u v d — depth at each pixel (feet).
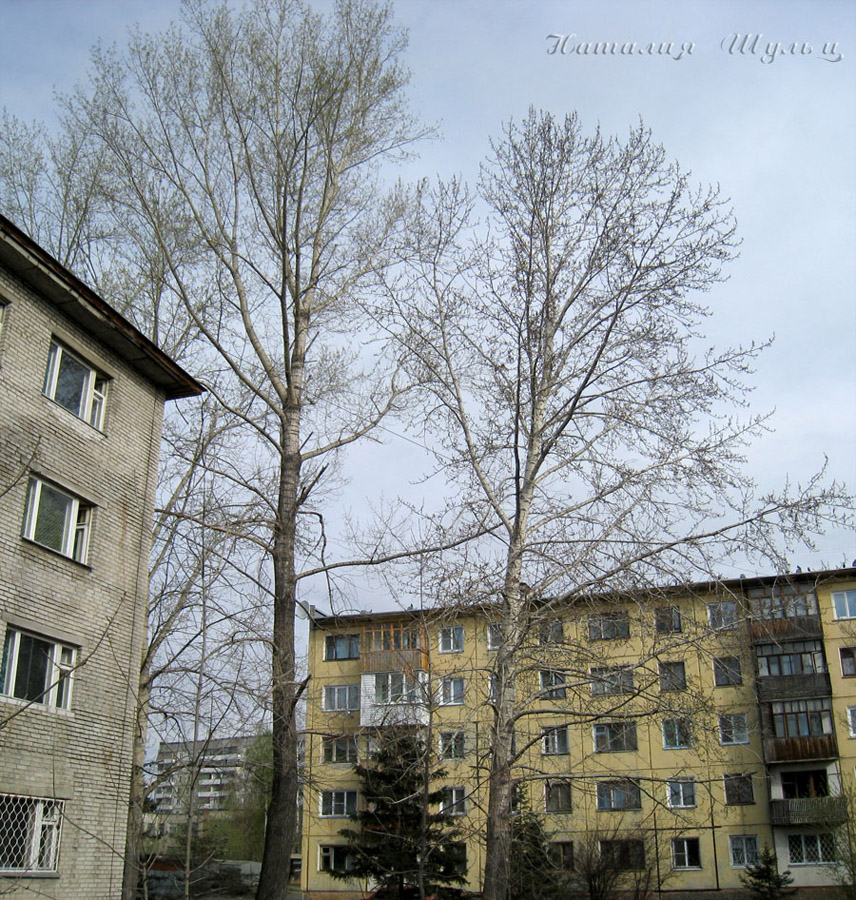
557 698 48.96
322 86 62.59
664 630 46.34
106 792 49.21
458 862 88.43
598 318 51.21
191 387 60.49
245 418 59.36
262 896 48.78
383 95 65.31
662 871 96.89
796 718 111.34
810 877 104.47
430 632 49.29
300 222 61.41
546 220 53.21
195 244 63.46
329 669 119.85
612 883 85.15
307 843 118.21
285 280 60.34
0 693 43.80
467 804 83.41
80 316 52.65
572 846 89.40
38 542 47.65
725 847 106.83
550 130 54.24
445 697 50.98
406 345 54.85
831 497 45.62
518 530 50.31
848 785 104.53
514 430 51.42
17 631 45.44
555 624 47.60
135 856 51.31
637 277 50.03
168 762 51.44
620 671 45.42
